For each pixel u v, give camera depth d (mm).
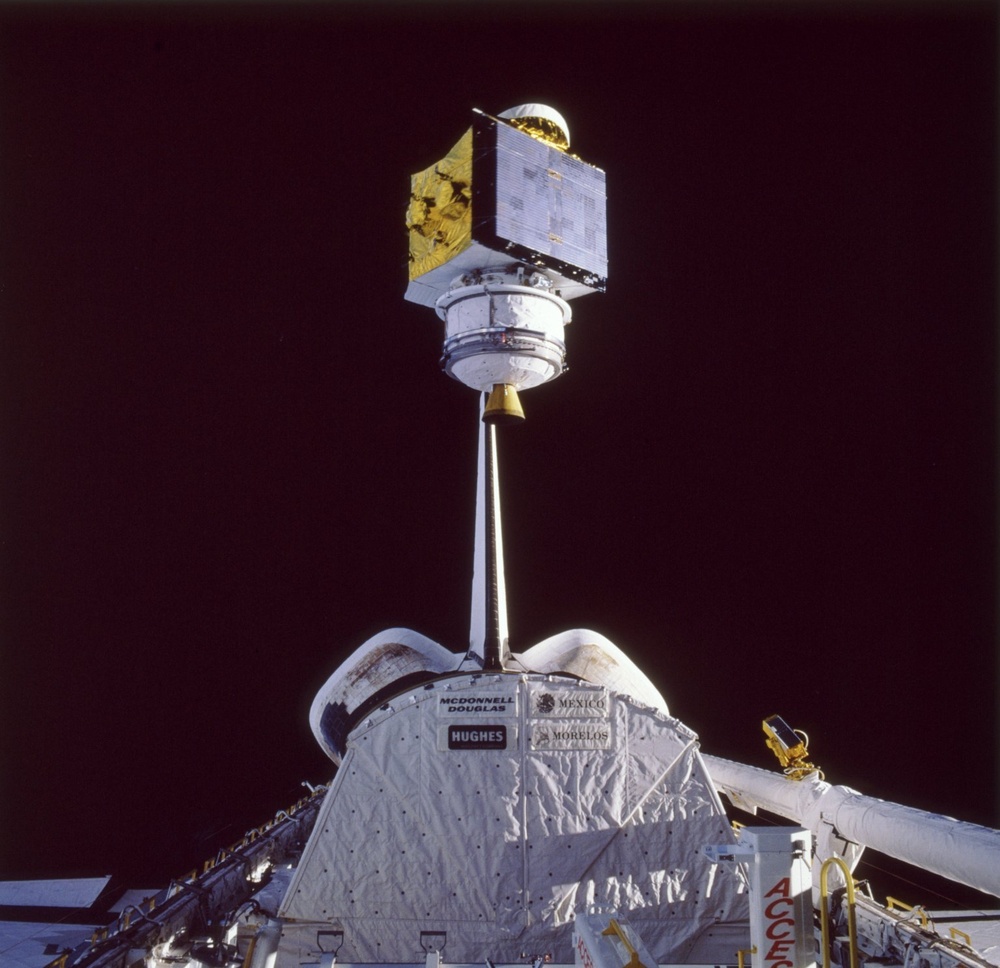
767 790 12617
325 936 9398
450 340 11250
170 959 8797
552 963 9180
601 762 9844
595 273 11781
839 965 9320
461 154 11188
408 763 9742
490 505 11594
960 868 7875
